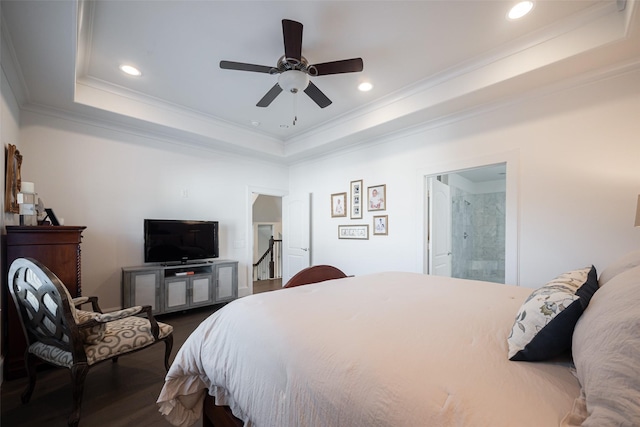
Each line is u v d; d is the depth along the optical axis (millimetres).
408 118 3523
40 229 2344
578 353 761
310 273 2385
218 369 1336
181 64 2838
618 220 2412
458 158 3410
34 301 1804
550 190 2748
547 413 658
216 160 4777
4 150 2395
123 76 3066
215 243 4488
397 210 4035
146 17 2191
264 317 1339
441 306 1483
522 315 995
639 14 1836
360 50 2625
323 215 5109
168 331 2291
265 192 5449
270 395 1070
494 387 759
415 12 2168
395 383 809
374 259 4309
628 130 2379
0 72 2230
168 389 1495
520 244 2910
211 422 1555
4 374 2219
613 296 783
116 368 2445
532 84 2705
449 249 4461
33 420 1771
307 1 2055
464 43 2529
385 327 1166
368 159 4414
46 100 3057
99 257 3615
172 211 4258
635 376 537
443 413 695
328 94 3479
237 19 2230
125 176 3838
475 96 2945
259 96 3520
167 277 3822
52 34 2033
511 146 2996
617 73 2420
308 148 4789
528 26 2324
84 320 1902
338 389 876
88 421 1771
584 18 2193
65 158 3393
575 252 2604
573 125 2635
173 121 3846
